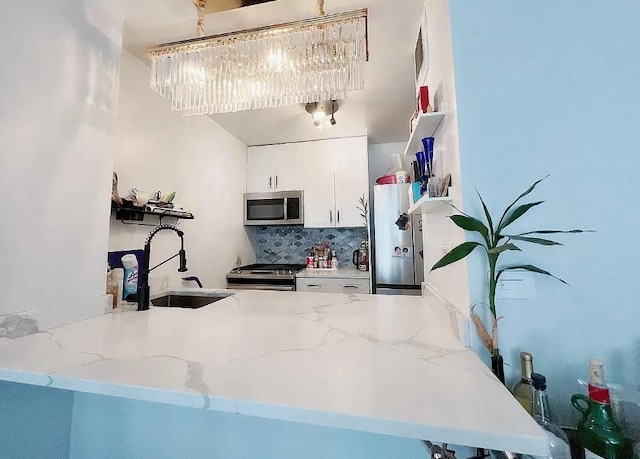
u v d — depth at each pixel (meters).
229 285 2.80
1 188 0.85
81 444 1.03
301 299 1.49
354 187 3.09
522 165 0.91
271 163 3.29
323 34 1.30
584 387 0.84
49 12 0.99
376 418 0.50
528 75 0.92
